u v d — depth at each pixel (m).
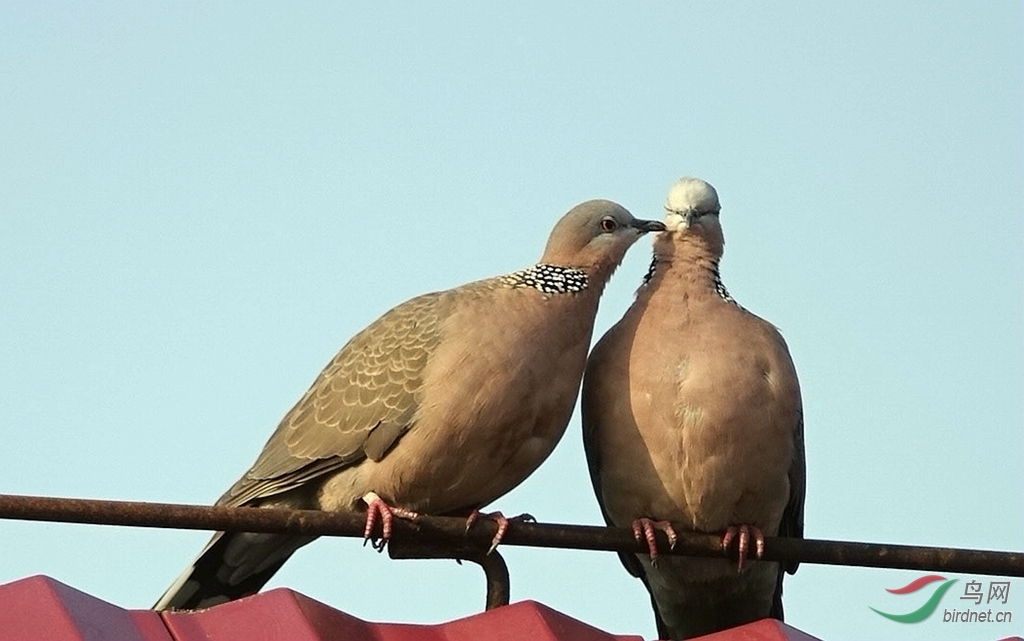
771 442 10.62
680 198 11.28
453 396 10.48
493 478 10.77
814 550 9.16
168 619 8.07
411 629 8.52
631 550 10.76
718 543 10.79
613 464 10.87
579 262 11.22
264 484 11.26
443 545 10.30
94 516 8.15
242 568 11.09
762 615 11.68
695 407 10.51
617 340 11.01
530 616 8.59
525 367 10.52
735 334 10.75
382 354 10.96
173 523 8.43
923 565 9.11
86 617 7.79
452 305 10.95
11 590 7.86
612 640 8.76
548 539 9.50
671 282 11.11
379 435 10.74
